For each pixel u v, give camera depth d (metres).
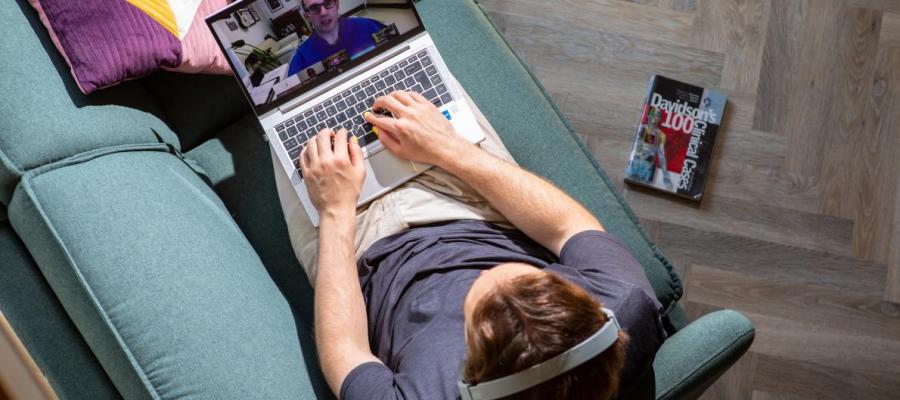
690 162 1.88
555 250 1.10
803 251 1.86
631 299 0.95
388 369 0.99
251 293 1.17
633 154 1.88
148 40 1.26
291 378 1.12
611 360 0.80
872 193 1.88
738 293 1.84
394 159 1.24
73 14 1.22
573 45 1.93
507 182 1.14
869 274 1.85
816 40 1.93
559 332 0.75
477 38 1.43
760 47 1.93
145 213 1.14
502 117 1.38
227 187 1.38
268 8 1.22
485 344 0.76
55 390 1.14
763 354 1.81
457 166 1.17
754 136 1.90
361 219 1.23
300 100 1.27
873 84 1.92
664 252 1.86
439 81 1.30
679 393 1.12
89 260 1.09
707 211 1.87
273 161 1.33
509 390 0.76
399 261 1.14
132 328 1.07
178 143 1.38
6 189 1.17
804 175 1.89
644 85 1.92
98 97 1.25
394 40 1.29
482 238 1.16
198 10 1.33
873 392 1.80
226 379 1.06
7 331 0.76
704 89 1.90
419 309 1.04
